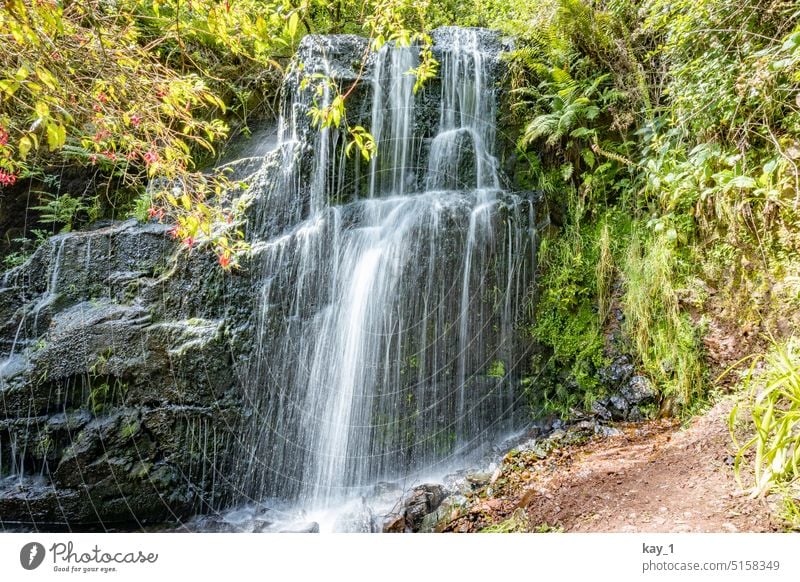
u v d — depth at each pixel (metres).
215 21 2.41
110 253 4.75
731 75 3.25
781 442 2.28
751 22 3.20
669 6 3.86
